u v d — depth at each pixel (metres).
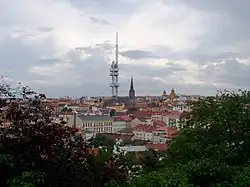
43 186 8.67
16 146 8.58
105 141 12.33
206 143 14.38
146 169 13.65
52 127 9.02
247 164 12.41
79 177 9.14
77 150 9.36
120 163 11.01
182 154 15.64
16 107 9.04
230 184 9.84
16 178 8.12
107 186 9.67
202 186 9.81
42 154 8.78
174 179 9.80
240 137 14.00
